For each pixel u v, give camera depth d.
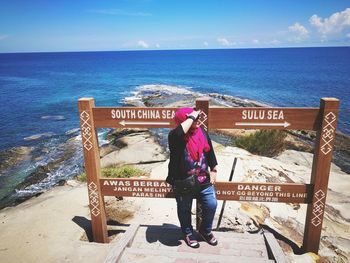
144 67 115.81
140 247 4.05
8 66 132.12
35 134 23.25
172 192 4.38
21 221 5.46
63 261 4.25
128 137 18.09
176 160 3.56
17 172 15.47
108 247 4.55
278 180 7.29
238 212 5.39
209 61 151.62
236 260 3.60
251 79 66.19
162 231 4.41
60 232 5.02
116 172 8.95
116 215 5.62
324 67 96.69
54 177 14.58
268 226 5.19
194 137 3.56
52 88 53.69
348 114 27.88
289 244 4.73
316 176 4.04
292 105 34.56
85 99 4.17
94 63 149.50
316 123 3.92
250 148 12.67
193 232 4.38
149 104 34.72
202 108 4.05
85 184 7.86
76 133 23.09
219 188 4.28
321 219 4.22
